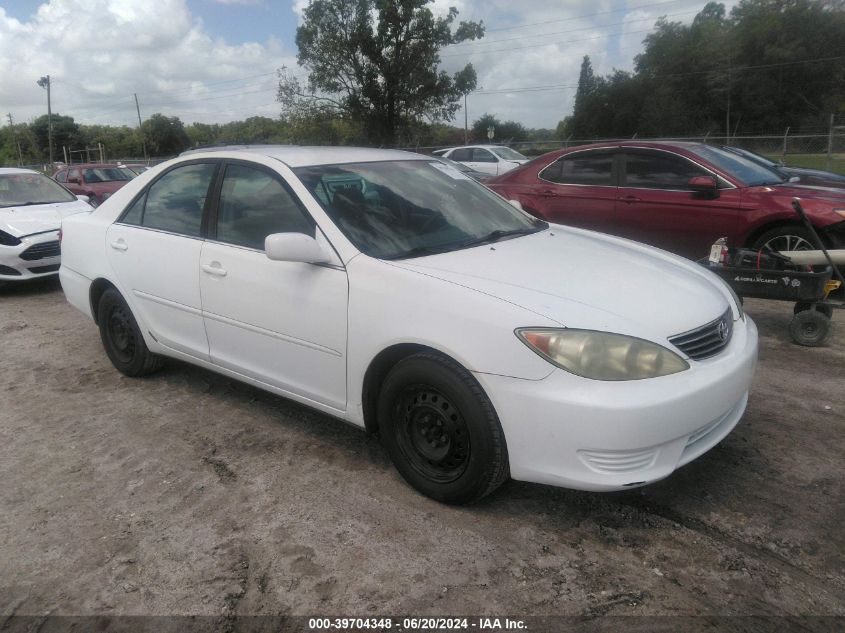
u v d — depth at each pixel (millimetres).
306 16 39938
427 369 2822
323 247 3209
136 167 20406
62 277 4973
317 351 3268
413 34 39562
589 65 80125
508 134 73375
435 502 3029
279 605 2438
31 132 90000
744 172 6301
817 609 2326
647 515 2895
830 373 4449
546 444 2590
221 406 4223
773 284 4902
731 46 61156
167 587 2557
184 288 3916
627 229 6637
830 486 3068
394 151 4219
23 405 4391
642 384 2535
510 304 2674
